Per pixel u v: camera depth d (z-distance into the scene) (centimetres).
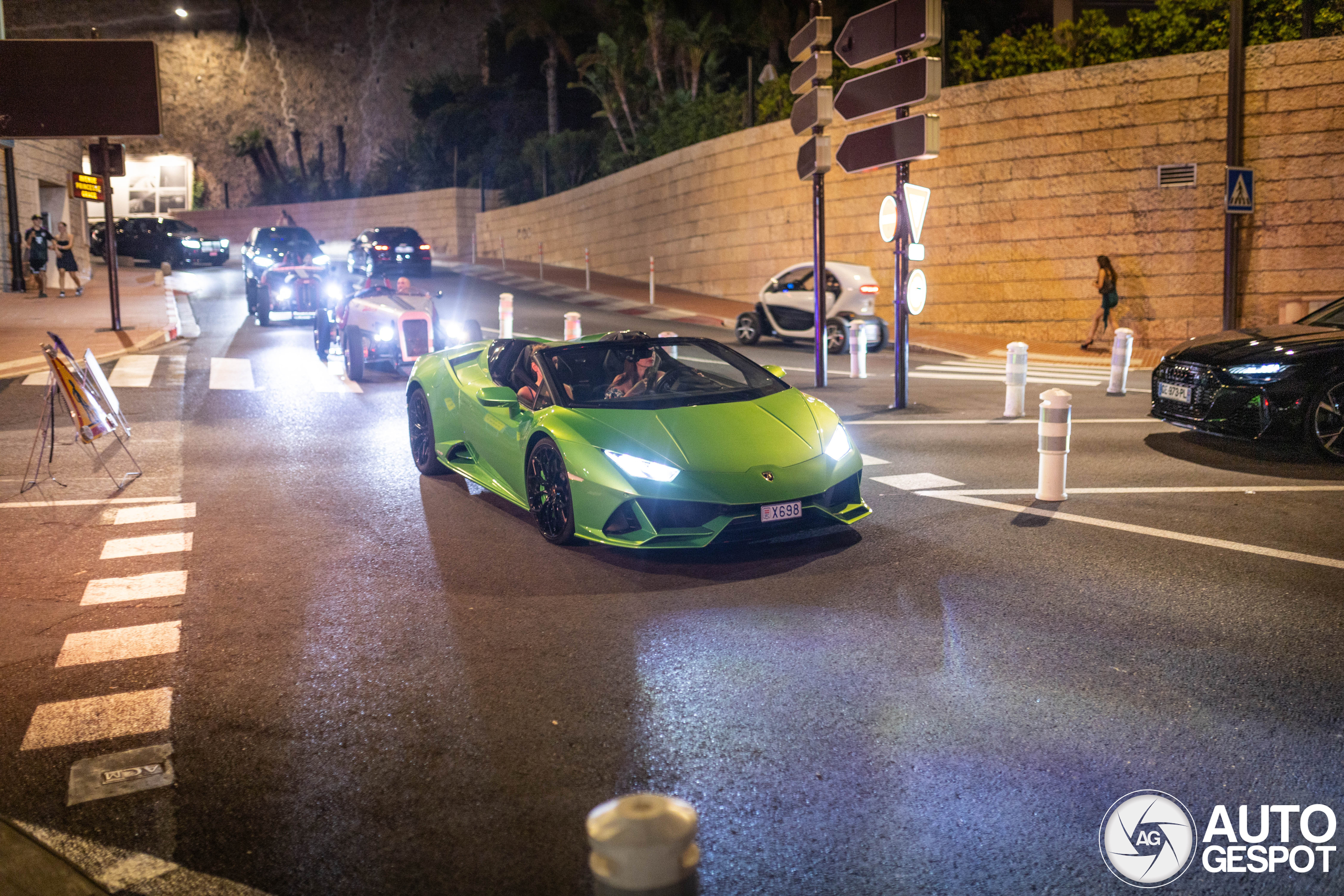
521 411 686
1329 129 1744
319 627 501
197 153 6325
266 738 383
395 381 1416
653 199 3183
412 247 3253
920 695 411
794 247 2556
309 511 737
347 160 6125
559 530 632
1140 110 1892
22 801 339
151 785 348
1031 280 2055
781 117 2673
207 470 877
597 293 2966
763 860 300
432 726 391
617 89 3769
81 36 6197
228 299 2588
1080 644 463
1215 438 981
